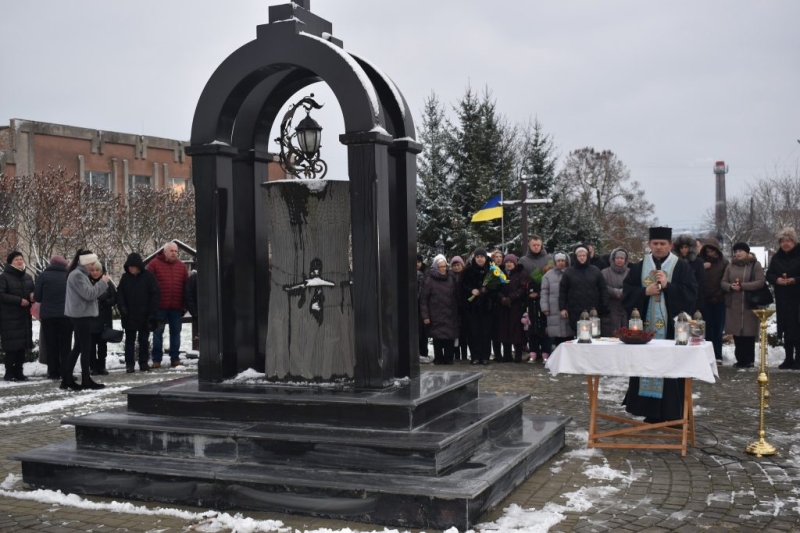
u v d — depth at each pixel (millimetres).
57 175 27922
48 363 11570
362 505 4621
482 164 27016
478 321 12289
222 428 5320
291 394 5516
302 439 5016
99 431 5641
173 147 40562
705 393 8984
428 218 26188
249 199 6699
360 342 5711
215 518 4801
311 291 6098
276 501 4828
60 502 5215
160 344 12883
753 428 7121
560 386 9844
